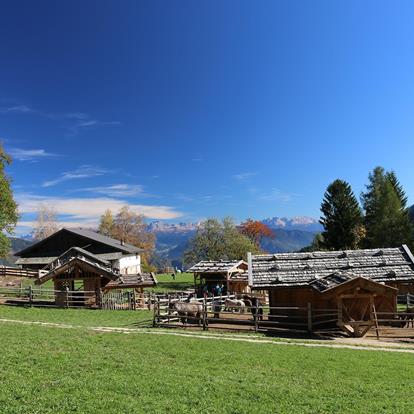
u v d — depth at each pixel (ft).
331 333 92.22
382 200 276.21
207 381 50.93
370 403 45.34
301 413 42.06
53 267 145.28
